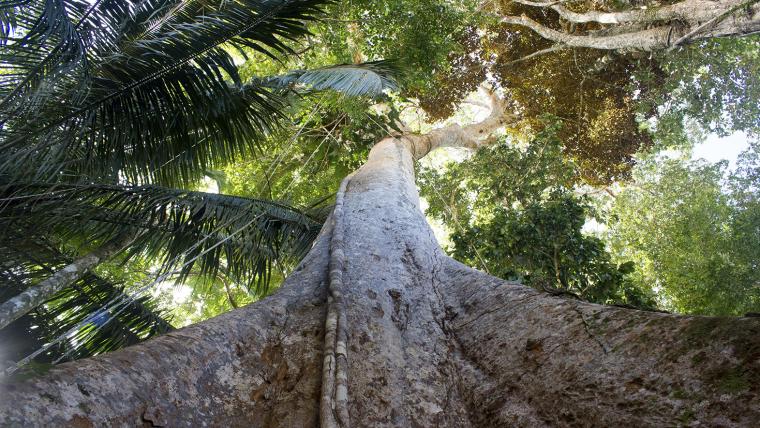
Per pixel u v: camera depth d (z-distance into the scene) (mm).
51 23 4891
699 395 2150
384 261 4680
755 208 13555
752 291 12641
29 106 5227
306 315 3613
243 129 6816
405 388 3088
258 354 3119
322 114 12992
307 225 7336
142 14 5559
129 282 9469
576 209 8992
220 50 5691
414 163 14320
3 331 5930
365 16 11898
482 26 14391
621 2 15328
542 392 2729
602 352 2688
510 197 11930
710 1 11711
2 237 5664
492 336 3432
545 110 17047
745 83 15156
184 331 2955
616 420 2301
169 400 2467
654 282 15383
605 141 16344
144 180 6516
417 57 11859
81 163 6324
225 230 7082
